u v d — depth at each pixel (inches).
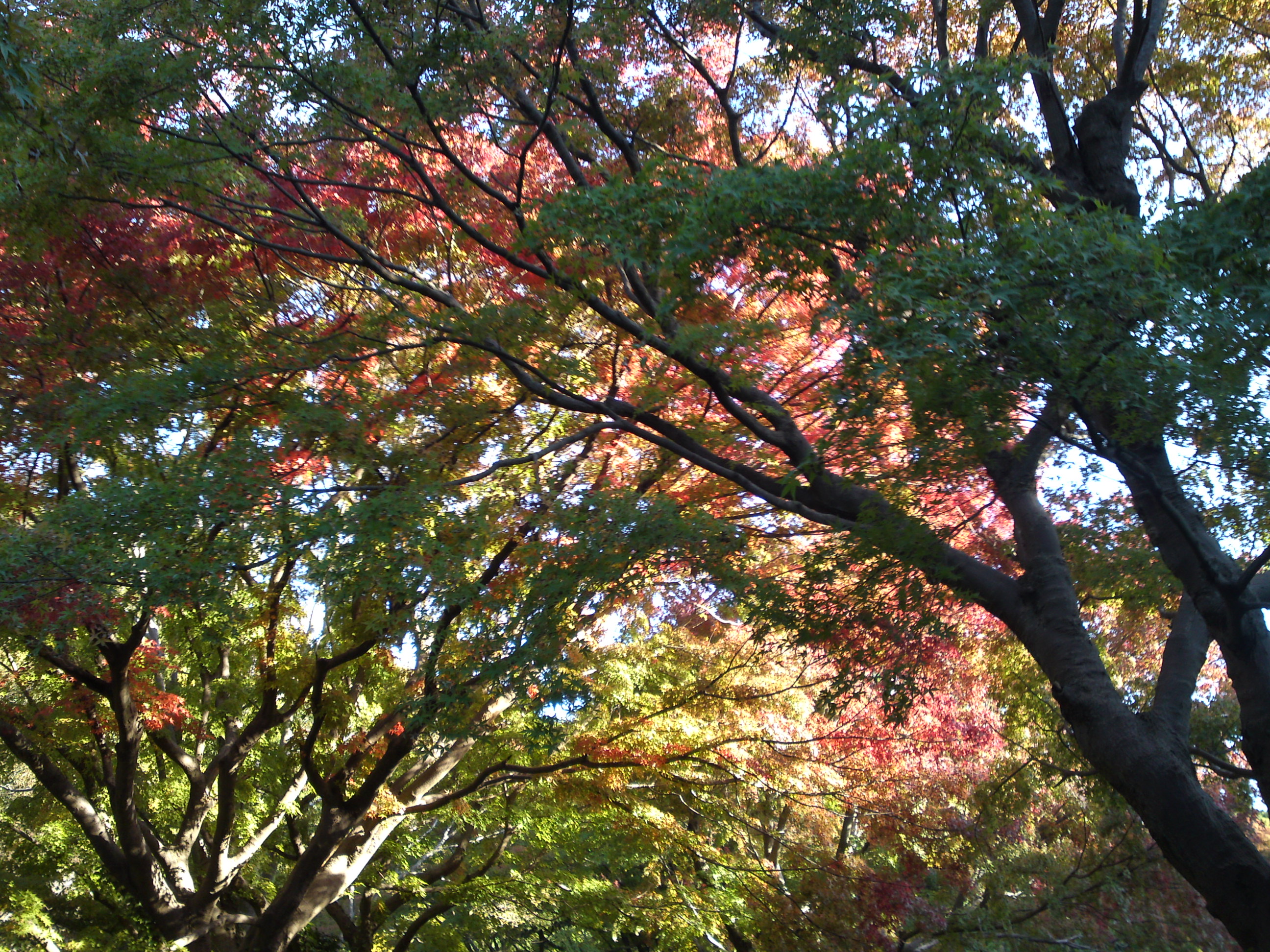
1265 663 249.6
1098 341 203.6
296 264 381.4
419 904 681.0
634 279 353.1
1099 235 197.8
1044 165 300.2
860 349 226.7
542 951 758.5
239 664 511.5
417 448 328.5
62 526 262.8
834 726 464.1
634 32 378.3
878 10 326.0
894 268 213.6
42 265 346.3
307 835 677.3
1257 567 237.5
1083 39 422.0
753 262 251.3
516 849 649.0
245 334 330.3
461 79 319.0
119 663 402.6
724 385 312.8
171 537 266.5
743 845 540.4
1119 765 248.5
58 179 304.8
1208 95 417.1
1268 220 202.1
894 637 291.4
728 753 466.0
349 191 382.6
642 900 551.8
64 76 311.0
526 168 391.9
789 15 357.7
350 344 337.1
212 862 474.3
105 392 299.9
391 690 493.0
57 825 598.9
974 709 464.1
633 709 506.0
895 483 269.6
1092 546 339.0
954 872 444.1
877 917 431.5
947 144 231.6
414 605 303.0
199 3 316.8
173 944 475.8
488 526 298.2
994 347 212.4
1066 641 268.4
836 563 293.7
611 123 392.2
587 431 323.3
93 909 652.7
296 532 262.7
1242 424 214.4
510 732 449.1
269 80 316.8
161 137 320.5
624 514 283.0
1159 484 269.6
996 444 232.1
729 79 380.2
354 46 333.1
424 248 382.9
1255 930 223.0
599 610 325.7
